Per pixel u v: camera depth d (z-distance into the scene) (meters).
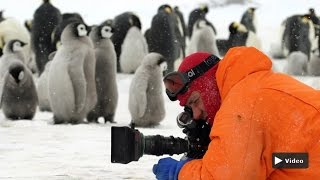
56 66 11.90
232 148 3.08
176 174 3.31
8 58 13.62
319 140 3.11
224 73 3.28
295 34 24.45
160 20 21.61
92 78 12.06
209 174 3.12
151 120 11.55
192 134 3.50
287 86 3.21
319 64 20.91
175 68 22.02
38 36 21.19
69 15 20.83
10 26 21.81
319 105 3.15
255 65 3.26
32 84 12.89
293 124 3.11
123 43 20.59
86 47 11.88
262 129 3.11
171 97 3.44
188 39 26.89
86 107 12.08
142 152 3.42
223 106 3.20
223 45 24.39
